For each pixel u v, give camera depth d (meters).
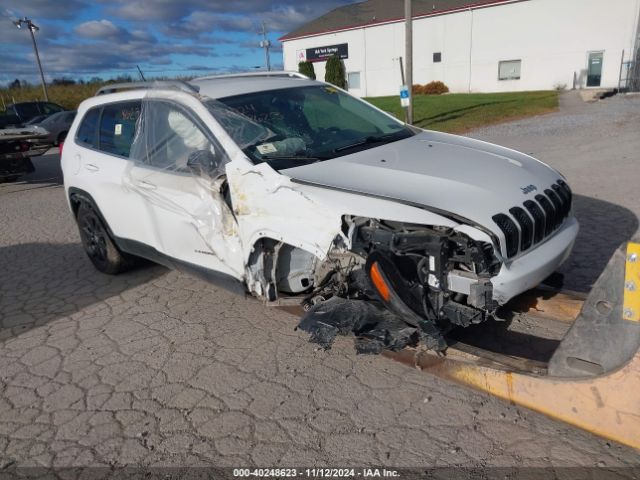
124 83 5.17
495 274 2.92
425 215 2.86
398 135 4.38
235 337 4.09
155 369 3.74
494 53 31.72
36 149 11.35
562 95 25.17
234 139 3.70
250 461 2.80
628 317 2.39
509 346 3.62
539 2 29.47
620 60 27.94
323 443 2.88
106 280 5.51
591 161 9.22
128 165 4.58
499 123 16.16
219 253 3.79
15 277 5.82
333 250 3.12
